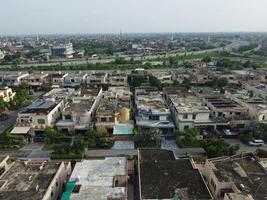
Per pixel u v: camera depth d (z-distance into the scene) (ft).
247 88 483.51
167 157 228.84
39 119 333.01
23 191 183.83
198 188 182.39
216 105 364.79
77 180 193.16
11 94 473.67
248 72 616.80
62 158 280.92
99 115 335.67
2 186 189.06
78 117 338.34
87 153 293.43
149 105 372.17
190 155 273.33
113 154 289.94
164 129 335.88
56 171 209.87
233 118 346.33
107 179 193.98
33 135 334.65
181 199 169.37
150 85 527.81
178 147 305.12
